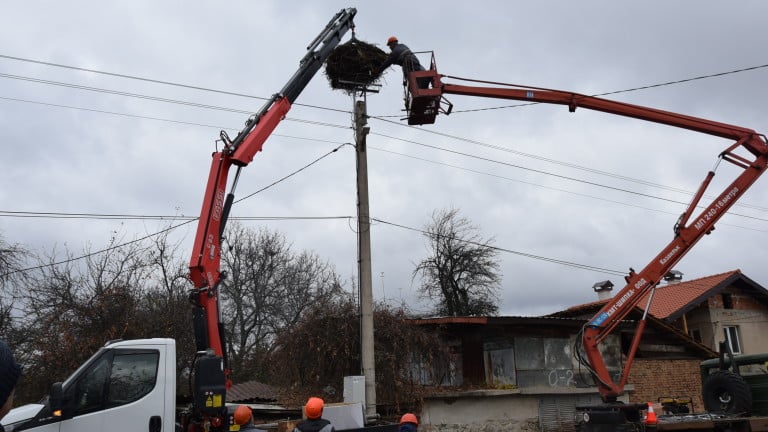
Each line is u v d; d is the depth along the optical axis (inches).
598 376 571.2
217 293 414.3
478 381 709.3
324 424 296.7
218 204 431.2
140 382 359.6
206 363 373.7
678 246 603.8
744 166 613.6
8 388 76.4
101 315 705.0
